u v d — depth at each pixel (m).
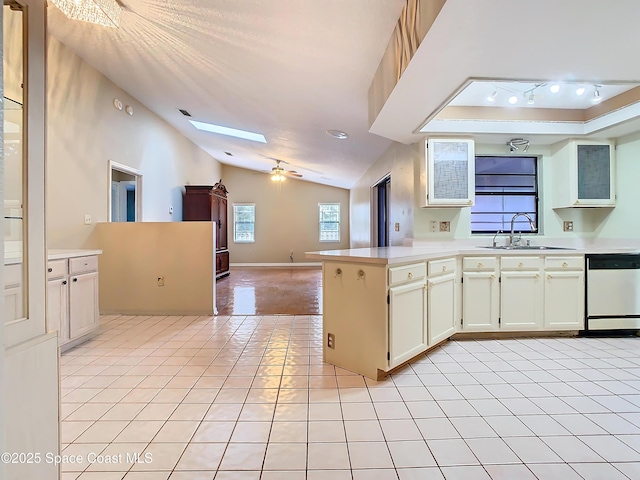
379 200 5.90
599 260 3.03
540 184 3.54
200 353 2.70
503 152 3.50
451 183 3.18
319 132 4.45
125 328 3.43
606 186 3.27
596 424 1.69
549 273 3.01
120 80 4.30
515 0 1.32
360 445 1.52
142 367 2.41
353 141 4.55
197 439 1.57
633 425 1.68
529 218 3.43
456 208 3.46
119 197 6.29
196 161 7.44
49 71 3.42
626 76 1.99
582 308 3.03
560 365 2.43
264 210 9.61
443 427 1.66
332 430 1.64
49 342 1.02
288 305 4.51
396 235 4.15
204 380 2.20
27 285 0.96
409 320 2.35
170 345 2.90
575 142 3.27
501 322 3.00
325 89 3.02
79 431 1.63
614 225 3.31
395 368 2.38
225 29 2.41
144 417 1.76
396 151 4.12
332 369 2.38
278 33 2.25
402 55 1.92
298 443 1.54
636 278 3.03
